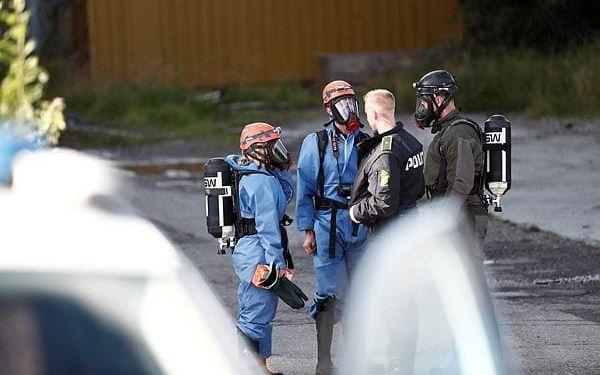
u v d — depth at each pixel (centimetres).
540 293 3319
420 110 2347
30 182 963
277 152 2223
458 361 2339
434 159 2328
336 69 9906
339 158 2339
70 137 7569
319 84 10025
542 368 2486
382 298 2317
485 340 2336
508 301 3206
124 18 10119
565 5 9375
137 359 870
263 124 2250
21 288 871
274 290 2205
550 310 3088
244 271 2216
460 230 2316
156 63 10062
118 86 9088
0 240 888
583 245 4000
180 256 975
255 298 2242
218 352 887
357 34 10638
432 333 2512
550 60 8831
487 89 8600
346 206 2348
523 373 2445
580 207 4666
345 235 2347
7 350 860
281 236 2273
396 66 9862
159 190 5469
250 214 2222
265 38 10506
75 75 9262
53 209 934
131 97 8850
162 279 895
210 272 3741
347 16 10619
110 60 10069
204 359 877
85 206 948
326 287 2372
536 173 5569
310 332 2909
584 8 9388
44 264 878
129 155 6944
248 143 2227
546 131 7138
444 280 2331
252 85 10375
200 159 6706
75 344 868
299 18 10569
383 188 2233
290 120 8662
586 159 5925
